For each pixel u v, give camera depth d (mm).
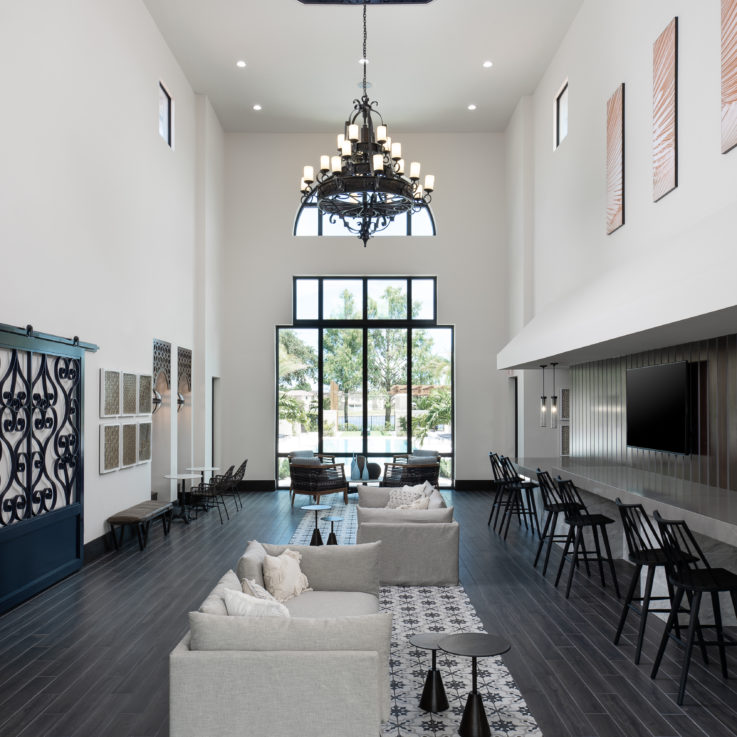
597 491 7906
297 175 15992
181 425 13445
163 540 10188
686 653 4648
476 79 13352
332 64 12680
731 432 6828
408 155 16016
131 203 10078
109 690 4812
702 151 6746
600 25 9867
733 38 6004
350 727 3484
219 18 11078
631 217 8695
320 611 5070
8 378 6652
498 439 15789
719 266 4434
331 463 14930
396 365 16109
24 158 6930
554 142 12438
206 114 14039
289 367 16109
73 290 8086
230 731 3494
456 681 4992
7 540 6582
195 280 13906
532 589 7512
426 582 7664
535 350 9344
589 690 4824
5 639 5848
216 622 3635
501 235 15922
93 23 8680
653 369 8508
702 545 6598
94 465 8836
